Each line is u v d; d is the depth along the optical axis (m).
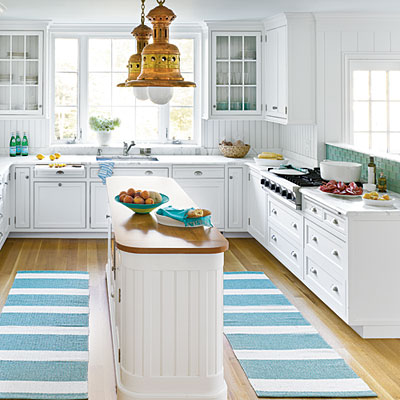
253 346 4.26
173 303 3.40
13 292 5.40
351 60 6.73
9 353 4.09
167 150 8.20
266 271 6.23
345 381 3.72
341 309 4.57
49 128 8.04
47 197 7.39
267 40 7.44
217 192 7.58
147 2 6.06
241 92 7.68
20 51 7.53
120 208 4.57
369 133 6.82
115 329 4.20
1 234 6.57
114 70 8.21
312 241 5.23
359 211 4.34
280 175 6.25
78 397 3.50
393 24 6.68
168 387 3.43
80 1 6.00
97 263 6.45
